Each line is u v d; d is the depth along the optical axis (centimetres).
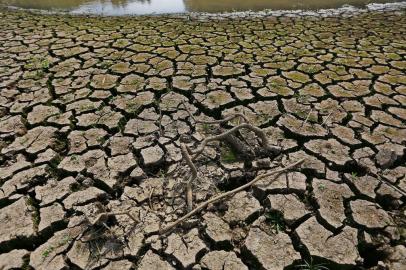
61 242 240
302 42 565
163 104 392
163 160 312
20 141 340
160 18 752
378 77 442
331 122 355
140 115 375
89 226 247
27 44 579
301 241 237
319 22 688
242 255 235
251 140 328
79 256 231
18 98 414
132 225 248
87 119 372
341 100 393
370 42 563
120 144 333
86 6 920
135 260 229
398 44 553
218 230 245
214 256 230
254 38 587
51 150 327
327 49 533
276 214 257
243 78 441
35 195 279
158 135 343
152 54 524
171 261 228
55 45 572
